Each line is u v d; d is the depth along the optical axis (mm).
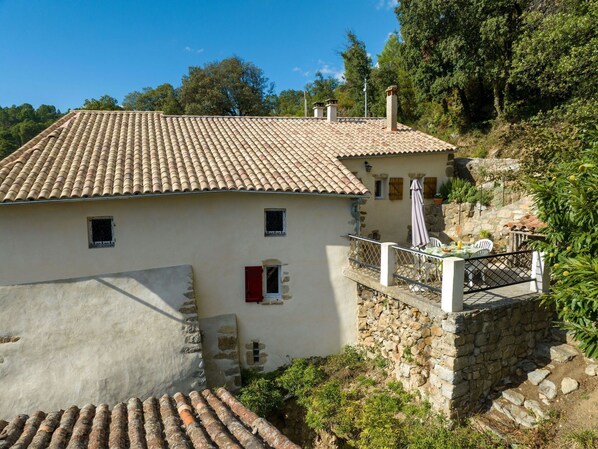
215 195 8586
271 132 12703
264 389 8242
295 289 9156
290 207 8977
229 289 8844
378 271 8766
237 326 8953
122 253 8055
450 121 21734
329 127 14258
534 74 14492
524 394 6629
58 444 3941
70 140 9766
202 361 8086
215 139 11180
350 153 11812
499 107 18734
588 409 5984
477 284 8203
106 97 33625
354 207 9242
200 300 8648
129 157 9148
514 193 12250
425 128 23609
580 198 4688
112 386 7398
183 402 5066
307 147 11492
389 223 13406
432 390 6910
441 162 14195
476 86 20438
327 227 9227
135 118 12375
